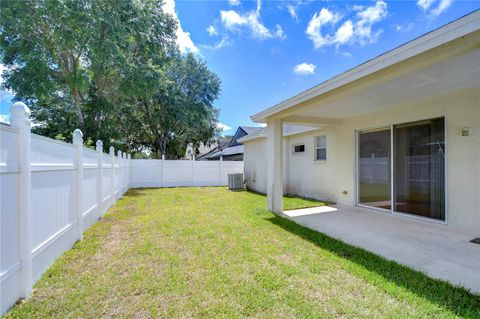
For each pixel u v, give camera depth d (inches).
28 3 434.3
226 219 229.8
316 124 292.7
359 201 286.8
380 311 89.2
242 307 92.7
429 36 108.4
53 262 130.2
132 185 562.3
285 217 236.7
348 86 161.5
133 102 792.3
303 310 90.5
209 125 1037.8
